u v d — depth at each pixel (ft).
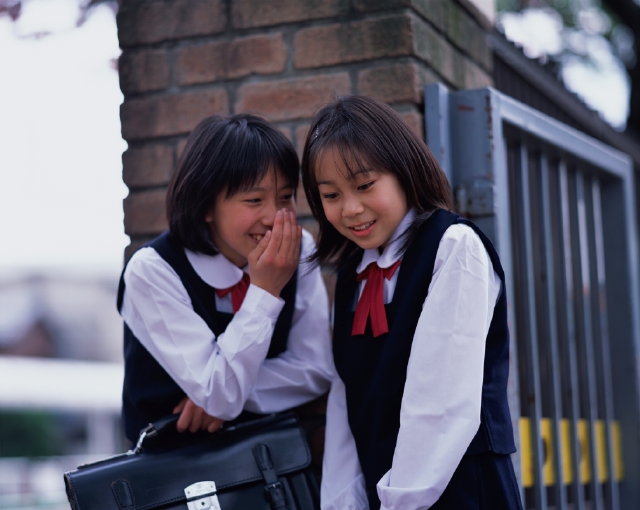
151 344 5.10
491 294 4.34
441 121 5.66
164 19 6.41
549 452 6.89
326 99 5.89
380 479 4.31
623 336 7.89
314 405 5.81
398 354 4.33
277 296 4.92
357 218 4.39
